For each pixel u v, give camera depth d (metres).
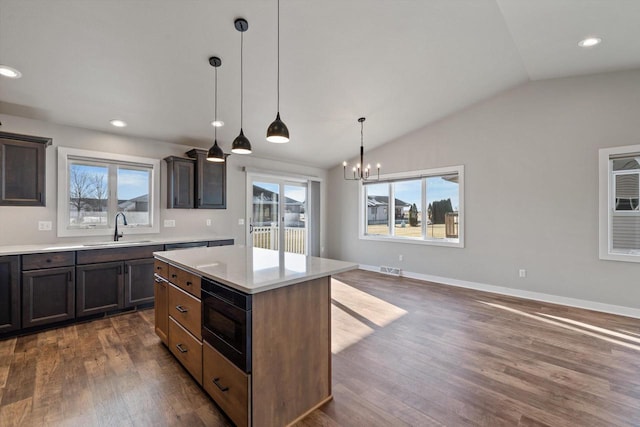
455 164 4.77
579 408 1.82
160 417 1.74
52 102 3.13
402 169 5.41
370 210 6.10
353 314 3.47
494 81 3.95
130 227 4.03
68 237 3.58
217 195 4.55
